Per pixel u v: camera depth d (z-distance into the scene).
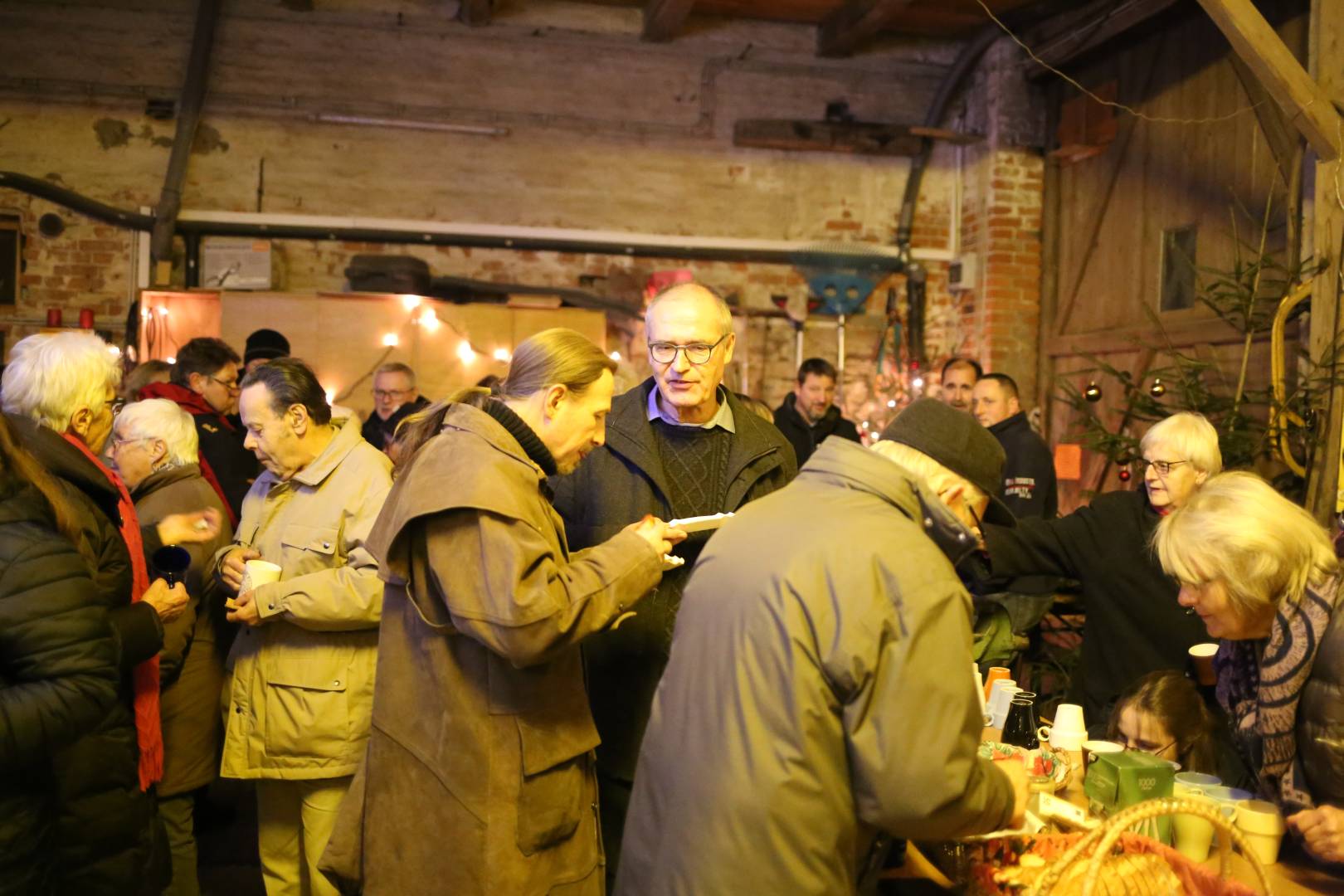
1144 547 2.90
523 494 1.91
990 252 7.09
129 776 2.13
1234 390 5.34
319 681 2.56
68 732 1.75
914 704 1.44
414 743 1.97
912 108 7.65
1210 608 1.79
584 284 7.23
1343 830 1.64
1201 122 5.68
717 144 7.38
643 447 2.47
